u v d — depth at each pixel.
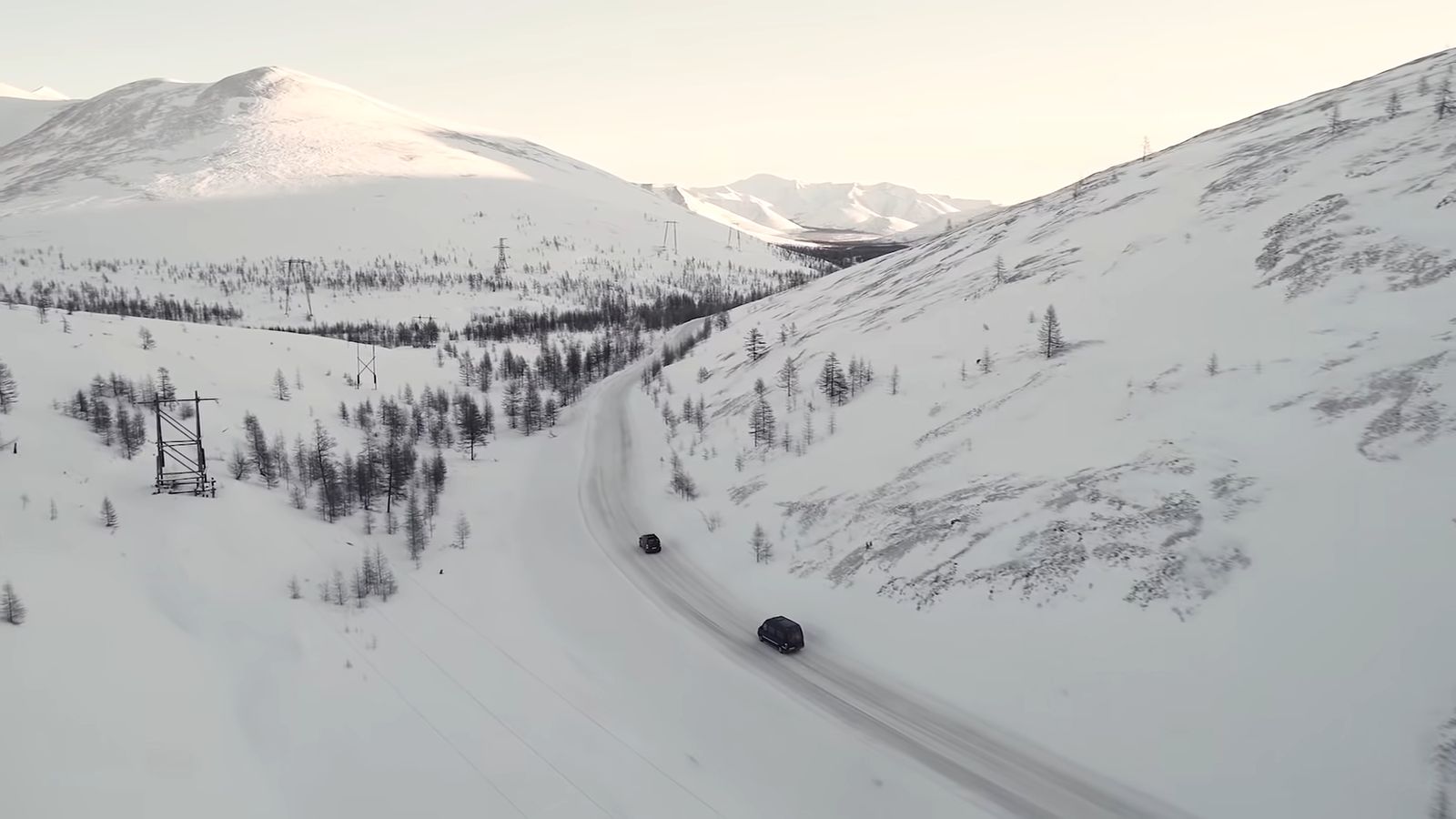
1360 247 54.06
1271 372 47.91
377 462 72.12
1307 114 89.88
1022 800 31.11
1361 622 31.59
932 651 41.47
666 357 138.50
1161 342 57.03
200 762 32.81
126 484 57.06
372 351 124.00
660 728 37.88
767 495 64.31
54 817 27.14
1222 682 32.56
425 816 31.42
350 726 36.97
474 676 42.34
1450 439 36.56
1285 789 28.25
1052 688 36.19
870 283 120.06
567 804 32.25
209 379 87.38
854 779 33.34
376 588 51.75
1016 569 43.06
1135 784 30.84
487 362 130.88
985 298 81.00
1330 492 37.50
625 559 60.53
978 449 55.59
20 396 66.06
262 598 48.19
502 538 65.25
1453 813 25.09
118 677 36.00
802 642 44.50
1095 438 50.31
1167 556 38.97
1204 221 72.31
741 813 31.89
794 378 83.75
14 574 40.47
